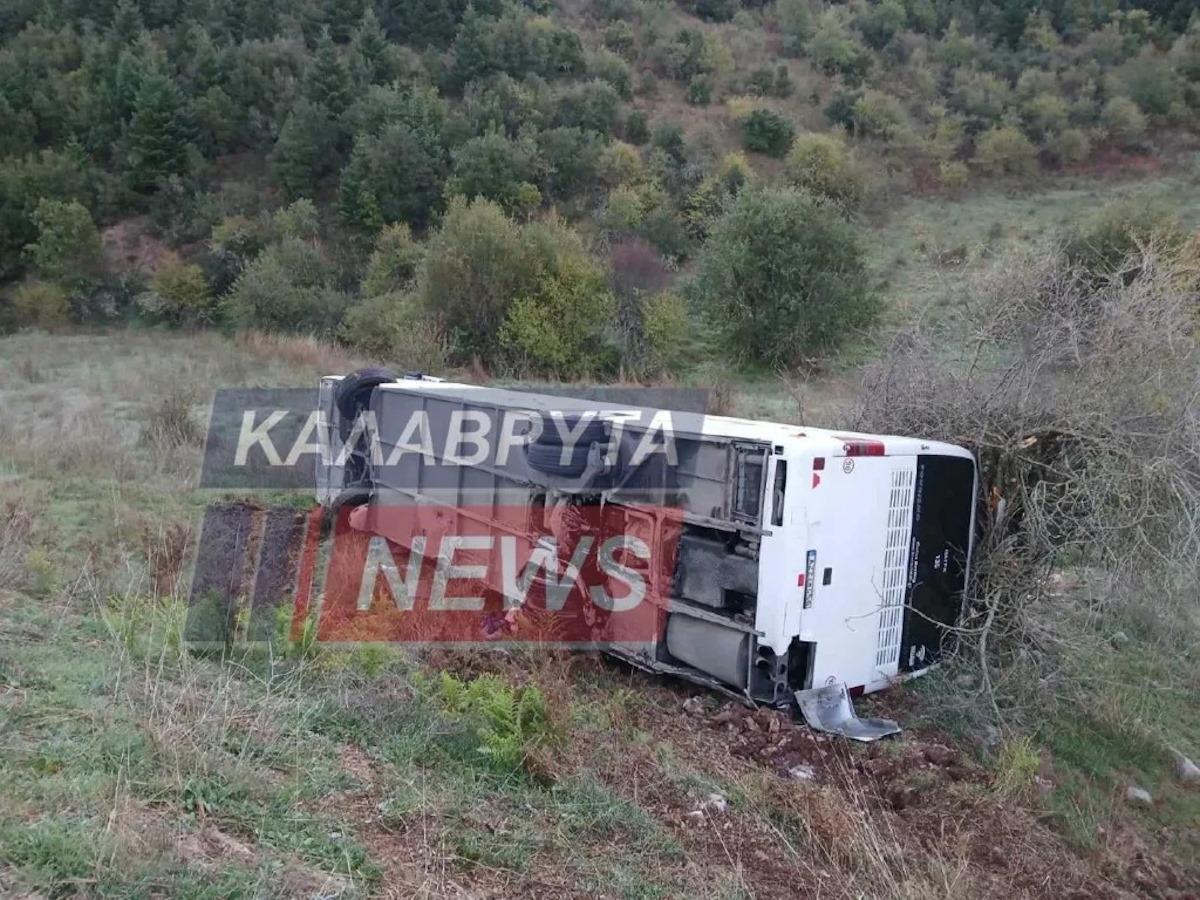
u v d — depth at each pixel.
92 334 30.62
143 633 6.00
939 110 45.66
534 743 5.04
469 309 23.56
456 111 43.19
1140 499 7.14
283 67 46.16
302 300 28.81
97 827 3.54
